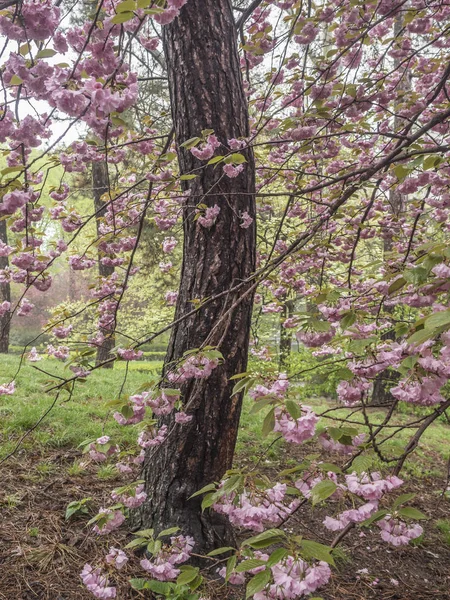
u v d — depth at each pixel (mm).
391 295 2029
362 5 2973
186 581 1538
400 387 1551
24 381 7309
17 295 21422
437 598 3219
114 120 1476
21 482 3918
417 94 3627
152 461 3164
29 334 22219
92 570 2002
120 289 4301
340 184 4891
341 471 1425
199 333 2965
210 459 3025
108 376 9180
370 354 1779
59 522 3379
